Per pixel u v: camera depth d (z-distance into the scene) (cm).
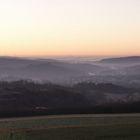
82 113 8169
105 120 4734
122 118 5059
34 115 7550
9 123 4556
